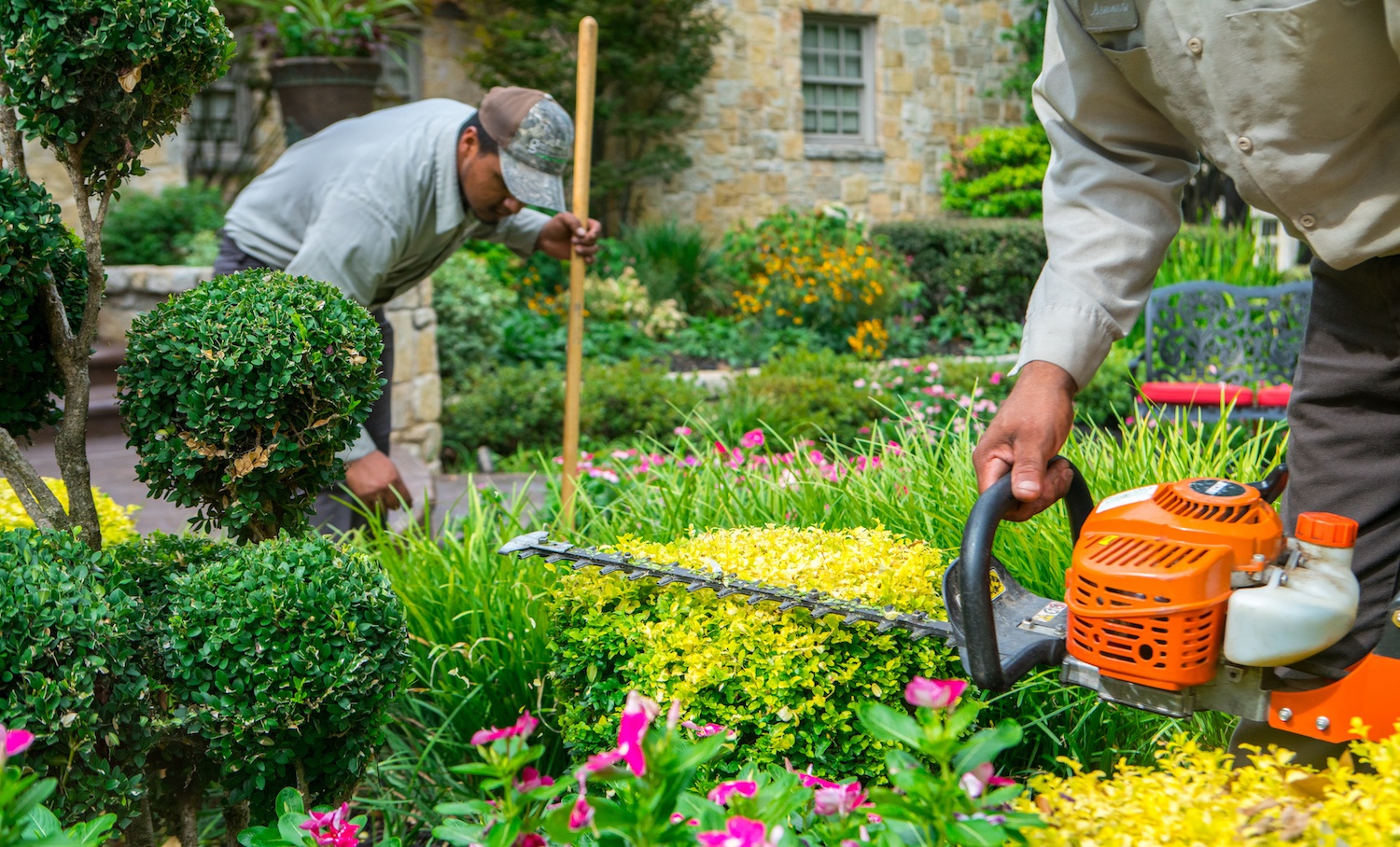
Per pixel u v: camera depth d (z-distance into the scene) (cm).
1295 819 100
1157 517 133
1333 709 129
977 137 1231
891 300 932
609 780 111
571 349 344
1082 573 134
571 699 207
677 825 113
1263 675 132
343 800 178
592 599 202
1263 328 497
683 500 299
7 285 164
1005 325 977
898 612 183
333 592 166
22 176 171
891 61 1232
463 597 260
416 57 1152
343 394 182
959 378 675
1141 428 318
